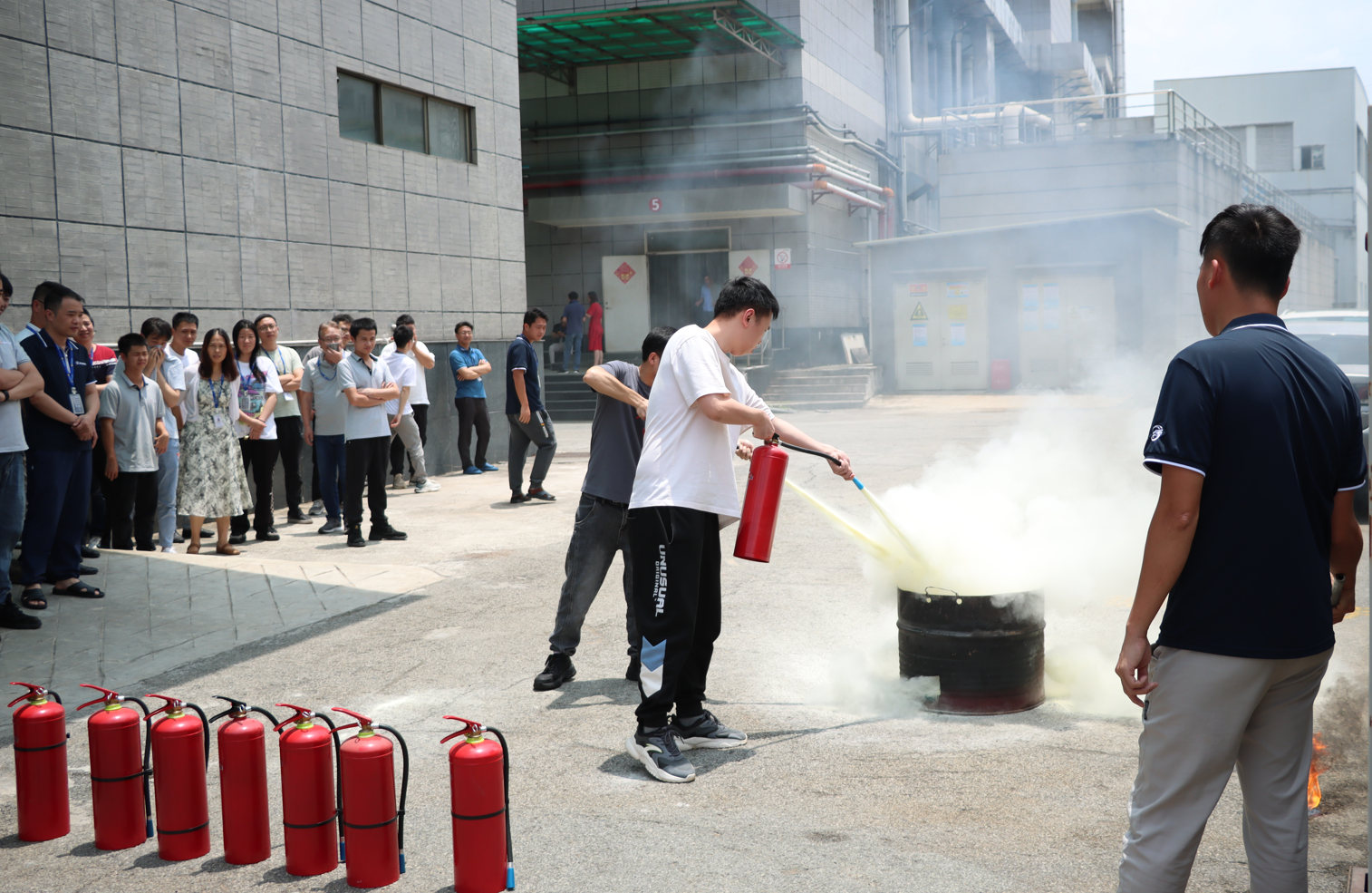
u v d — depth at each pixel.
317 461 10.01
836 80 26.50
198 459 8.66
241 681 5.55
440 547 9.09
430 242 14.52
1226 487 2.40
